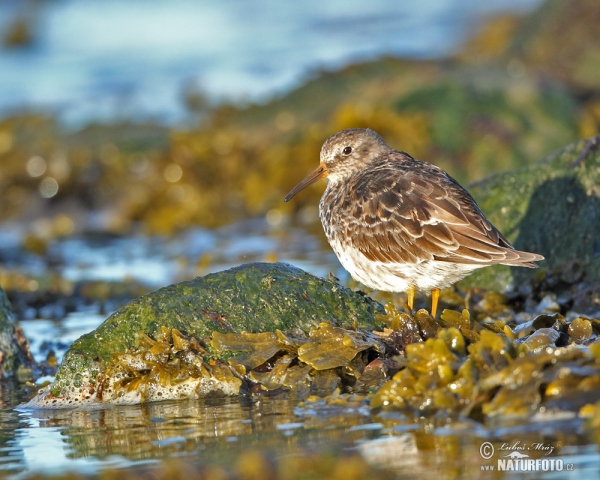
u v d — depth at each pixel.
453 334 8.88
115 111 29.08
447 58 26.75
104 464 7.82
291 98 25.08
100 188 24.83
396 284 10.80
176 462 7.67
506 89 22.94
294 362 9.77
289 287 10.33
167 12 45.16
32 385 10.99
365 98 24.00
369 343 9.71
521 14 36.62
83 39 40.81
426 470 7.16
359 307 10.41
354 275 11.20
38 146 25.86
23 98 31.58
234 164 22.91
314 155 21.95
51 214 24.53
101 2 46.47
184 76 33.41
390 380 8.80
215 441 8.20
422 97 22.81
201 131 24.08
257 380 9.62
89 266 18.50
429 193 10.42
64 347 12.52
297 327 10.07
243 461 7.23
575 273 12.05
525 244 12.61
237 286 10.27
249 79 32.16
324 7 44.97
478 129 21.77
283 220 21.50
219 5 46.31
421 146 21.33
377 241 10.59
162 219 21.97
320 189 21.80
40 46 39.84
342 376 9.58
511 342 8.56
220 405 9.31
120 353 9.77
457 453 7.43
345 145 12.12
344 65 25.86
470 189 13.46
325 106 24.27
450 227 10.14
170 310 9.97
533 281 12.16
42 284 15.88
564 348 8.21
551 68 26.94
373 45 36.31
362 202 10.80
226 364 9.68
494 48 33.28
